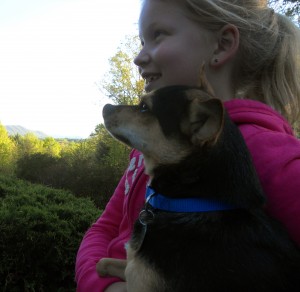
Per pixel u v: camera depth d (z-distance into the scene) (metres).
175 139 0.36
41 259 0.91
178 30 0.41
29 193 1.26
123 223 0.45
